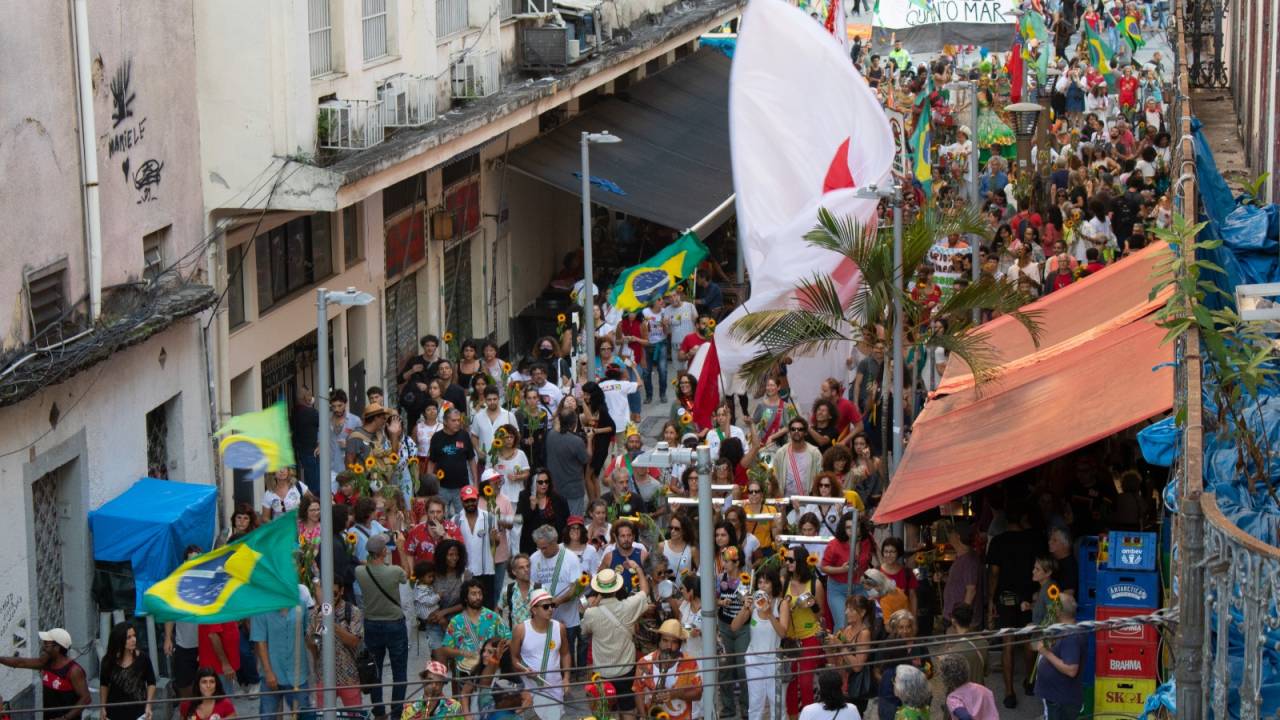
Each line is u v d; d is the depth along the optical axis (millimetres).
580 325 43719
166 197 31172
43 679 23000
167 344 30734
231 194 33094
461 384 37812
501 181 50844
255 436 22406
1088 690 21422
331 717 22969
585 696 22875
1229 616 12688
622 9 57625
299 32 33781
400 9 39906
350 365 40812
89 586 27312
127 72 29328
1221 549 12227
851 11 80000
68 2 26812
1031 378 26188
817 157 36844
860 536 24875
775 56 36875
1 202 24516
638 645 23094
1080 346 26625
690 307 44438
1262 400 17141
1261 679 11922
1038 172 48250
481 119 41812
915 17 78000
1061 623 20984
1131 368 24250
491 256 50312
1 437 24328
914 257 31250
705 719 20797
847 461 28969
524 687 22359
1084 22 67500
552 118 53312
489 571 27859
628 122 56781
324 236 38656
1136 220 44656
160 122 30938
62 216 26609
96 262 27438
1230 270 24266
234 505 33656
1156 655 20906
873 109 36531
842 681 22297
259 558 22422
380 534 24953
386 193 42000
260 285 35500
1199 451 13812
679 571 25750
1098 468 26562
